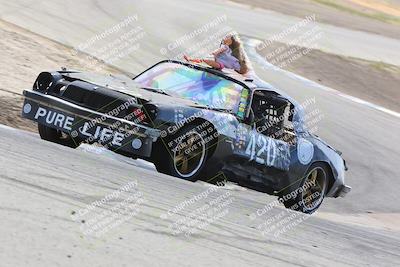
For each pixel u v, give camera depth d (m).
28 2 40.12
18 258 5.66
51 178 8.73
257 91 15.30
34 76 23.06
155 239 7.30
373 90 46.50
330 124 33.06
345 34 68.56
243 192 17.27
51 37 31.97
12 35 27.88
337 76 47.38
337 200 21.66
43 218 6.91
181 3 59.06
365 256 9.62
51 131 14.83
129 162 15.53
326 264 8.26
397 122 38.56
